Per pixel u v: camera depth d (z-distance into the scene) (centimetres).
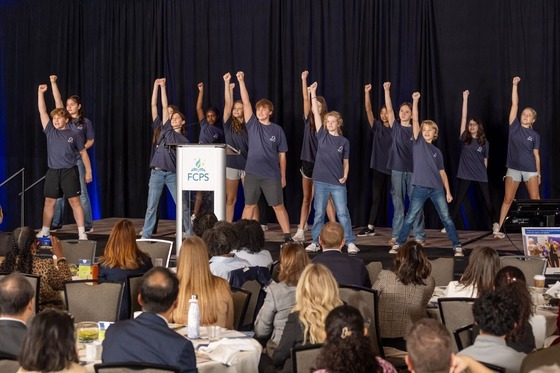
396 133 1003
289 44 1192
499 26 1089
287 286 467
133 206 1295
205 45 1240
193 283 477
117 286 523
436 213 1131
